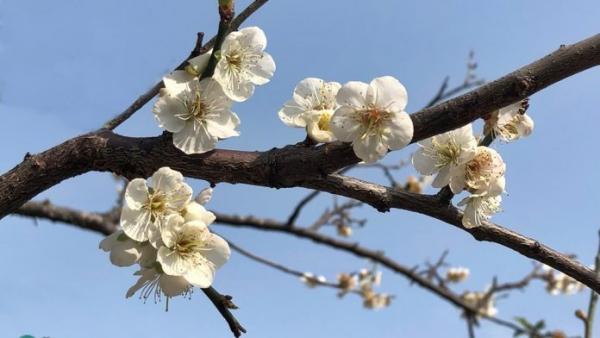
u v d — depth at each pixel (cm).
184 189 17
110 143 17
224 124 18
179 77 18
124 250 17
